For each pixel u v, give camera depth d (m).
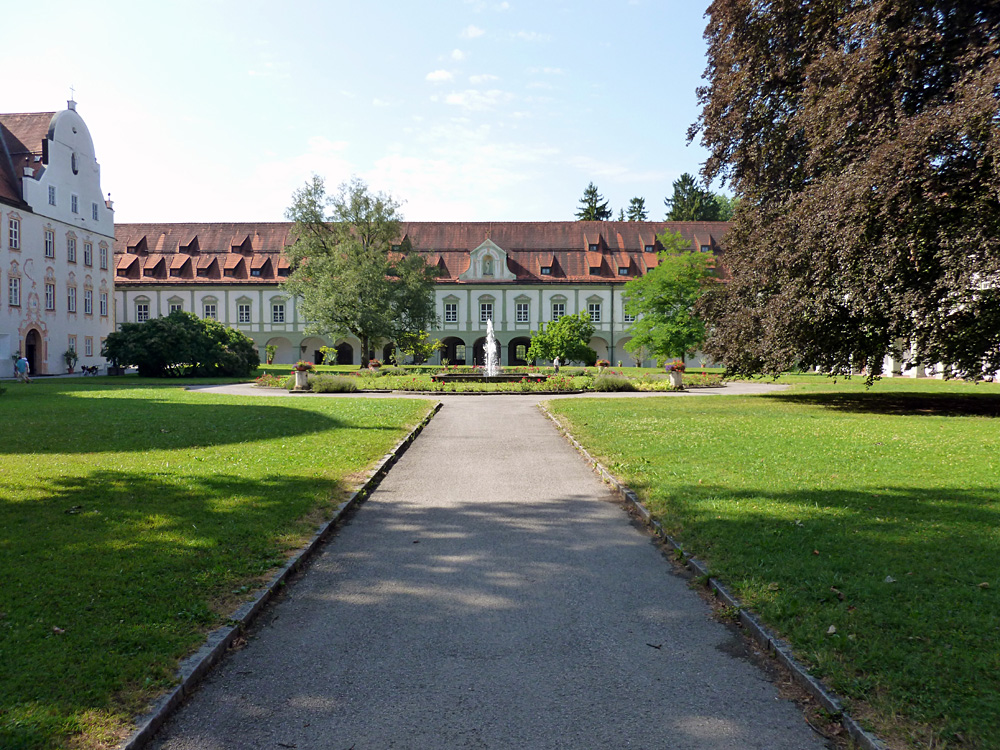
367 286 53.28
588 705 3.87
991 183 14.97
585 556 6.73
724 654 4.52
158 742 3.49
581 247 75.56
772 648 4.46
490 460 12.48
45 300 49.28
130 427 15.92
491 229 77.19
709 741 3.49
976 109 14.85
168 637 4.47
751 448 12.37
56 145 50.56
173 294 73.75
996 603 4.83
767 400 24.27
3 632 4.46
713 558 6.20
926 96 18.61
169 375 49.59
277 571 5.94
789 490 8.70
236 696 3.98
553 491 9.80
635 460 11.41
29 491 8.83
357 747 3.46
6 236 45.03
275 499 8.46
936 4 17.12
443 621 5.11
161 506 8.03
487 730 3.62
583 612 5.28
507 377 33.66
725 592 5.43
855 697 3.70
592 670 4.30
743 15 21.08
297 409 21.08
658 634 4.85
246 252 75.56
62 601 5.02
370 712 3.80
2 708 3.55
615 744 3.47
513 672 4.28
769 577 5.57
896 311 17.61
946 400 23.98
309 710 3.82
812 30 20.31
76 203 53.25
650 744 3.47
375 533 7.57
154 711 3.65
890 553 6.00
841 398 25.12
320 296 53.72
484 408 22.72
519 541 7.26
